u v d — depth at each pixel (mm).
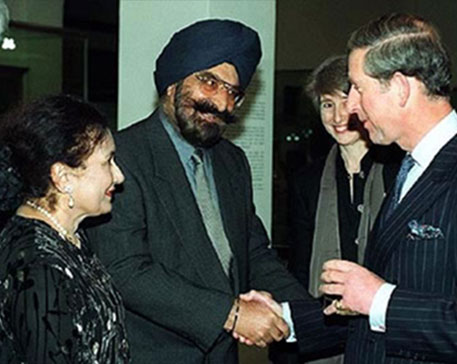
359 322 2232
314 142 8859
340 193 3078
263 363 5262
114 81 8703
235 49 2520
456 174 2035
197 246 2549
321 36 8914
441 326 1973
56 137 1904
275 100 8969
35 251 1849
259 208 5062
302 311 2549
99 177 1974
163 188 2539
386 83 2043
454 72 8453
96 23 8422
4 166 1931
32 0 7582
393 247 2102
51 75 7840
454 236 2008
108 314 1928
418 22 2064
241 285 2699
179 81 2533
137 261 2459
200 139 2555
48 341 1786
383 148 2963
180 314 2451
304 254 3193
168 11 4773
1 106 7465
